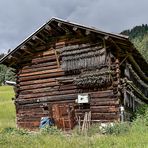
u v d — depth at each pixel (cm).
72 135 1947
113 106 2305
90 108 2377
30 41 2609
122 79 2364
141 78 3197
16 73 2741
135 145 1510
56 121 2483
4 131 2295
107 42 2377
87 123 2333
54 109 2508
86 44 2444
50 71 2589
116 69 2347
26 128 2600
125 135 1823
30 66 2681
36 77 2641
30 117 2608
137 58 2559
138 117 2297
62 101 2494
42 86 2600
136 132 1877
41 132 2117
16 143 1688
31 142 1714
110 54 2367
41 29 2530
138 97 3094
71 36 2520
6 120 3422
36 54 2667
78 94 2425
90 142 1648
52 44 2608
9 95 6625
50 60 2606
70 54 2486
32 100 2614
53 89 2548
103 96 2347
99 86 2370
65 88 2500
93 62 2395
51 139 1762
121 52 2403
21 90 2689
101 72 2352
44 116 2552
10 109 4509
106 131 2027
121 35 2202
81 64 2431
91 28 2322
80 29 2403
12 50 2628
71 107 2445
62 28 2467
